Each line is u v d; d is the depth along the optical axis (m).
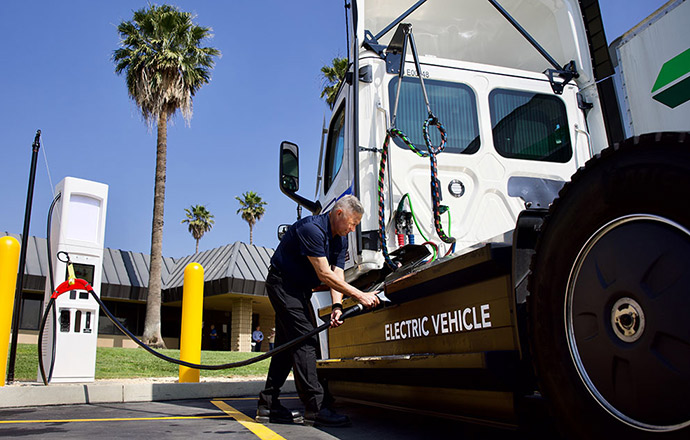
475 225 4.05
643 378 1.60
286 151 5.39
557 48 4.86
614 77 4.33
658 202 1.59
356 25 4.25
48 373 6.36
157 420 4.07
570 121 4.51
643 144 1.66
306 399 3.64
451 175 4.11
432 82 4.32
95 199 6.89
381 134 4.11
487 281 2.35
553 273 1.95
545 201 3.46
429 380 2.83
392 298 3.13
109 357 10.50
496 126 4.33
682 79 3.64
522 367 2.15
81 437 3.26
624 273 1.69
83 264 6.70
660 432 1.54
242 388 6.40
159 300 21.77
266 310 32.34
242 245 27.48
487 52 5.28
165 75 22.31
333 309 3.56
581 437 1.82
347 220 3.53
